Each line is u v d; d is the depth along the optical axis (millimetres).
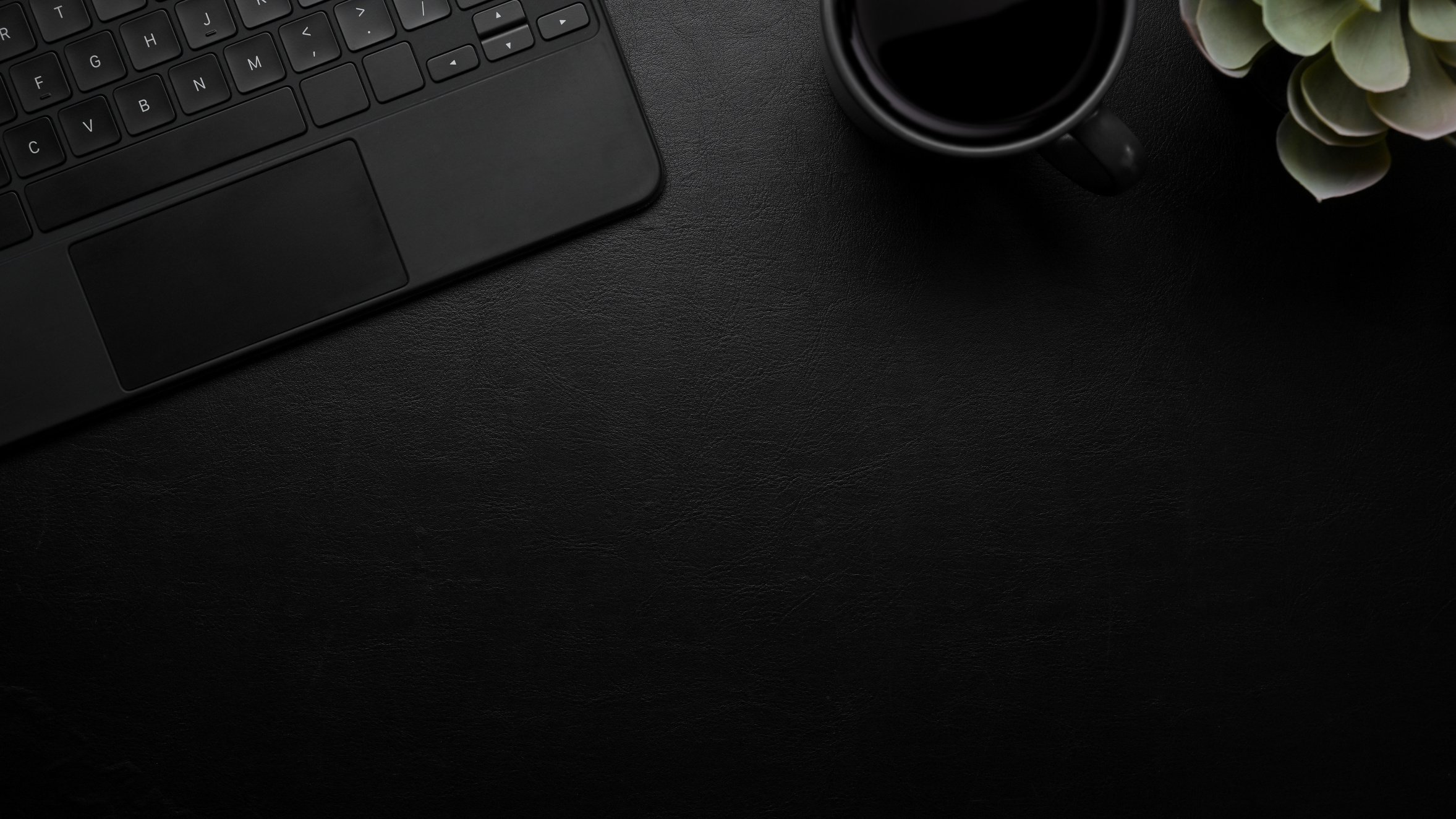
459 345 703
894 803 708
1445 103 615
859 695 708
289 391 702
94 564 703
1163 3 700
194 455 703
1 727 702
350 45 682
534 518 706
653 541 707
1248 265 705
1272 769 708
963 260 705
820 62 703
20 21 678
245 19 680
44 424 691
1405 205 704
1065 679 708
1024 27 646
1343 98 621
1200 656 708
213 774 706
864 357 706
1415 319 706
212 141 684
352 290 691
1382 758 707
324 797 707
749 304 704
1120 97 703
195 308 690
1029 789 708
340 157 686
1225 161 703
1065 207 705
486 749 707
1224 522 708
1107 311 706
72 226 686
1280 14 611
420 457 705
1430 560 707
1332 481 708
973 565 707
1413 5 606
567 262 702
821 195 704
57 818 703
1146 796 708
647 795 708
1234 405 707
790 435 706
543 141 689
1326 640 707
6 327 687
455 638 707
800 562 707
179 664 706
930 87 649
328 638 707
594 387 705
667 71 703
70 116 681
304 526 705
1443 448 706
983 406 706
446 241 690
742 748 707
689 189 703
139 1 678
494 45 685
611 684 707
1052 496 707
